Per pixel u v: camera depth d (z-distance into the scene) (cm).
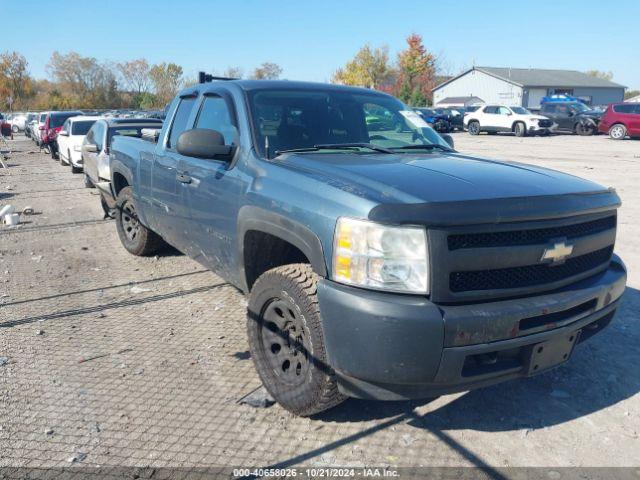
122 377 380
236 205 366
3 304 520
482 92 6075
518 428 325
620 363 403
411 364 260
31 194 1237
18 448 302
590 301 311
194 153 371
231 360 405
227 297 538
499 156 1864
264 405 342
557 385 374
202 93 461
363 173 307
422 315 255
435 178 302
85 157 1145
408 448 305
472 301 271
